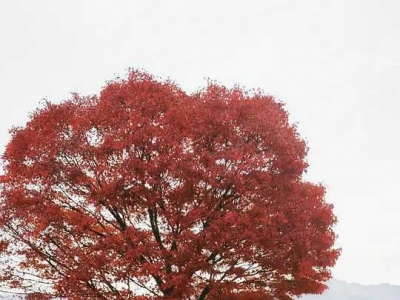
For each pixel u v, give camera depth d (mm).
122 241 16484
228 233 16016
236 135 17688
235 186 17141
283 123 20000
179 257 16266
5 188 17891
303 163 18453
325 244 18641
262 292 18438
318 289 18672
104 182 17109
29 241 17516
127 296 16578
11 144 18234
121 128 17156
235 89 19688
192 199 17047
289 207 17625
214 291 17203
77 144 17141
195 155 17203
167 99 18875
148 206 17047
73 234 17500
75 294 16906
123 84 19344
